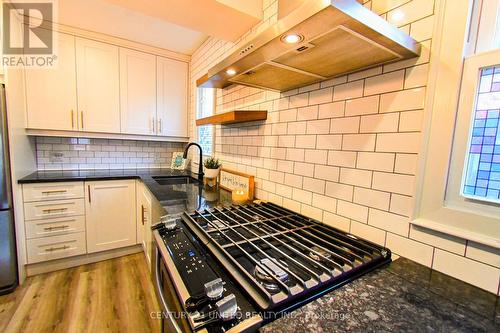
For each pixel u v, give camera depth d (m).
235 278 0.62
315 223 1.07
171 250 0.84
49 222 2.04
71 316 1.56
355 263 0.73
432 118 0.72
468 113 0.66
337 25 0.58
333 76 1.00
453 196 0.70
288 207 1.30
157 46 2.55
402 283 0.66
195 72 2.67
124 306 1.67
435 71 0.71
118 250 2.41
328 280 0.63
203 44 2.41
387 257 0.79
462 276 0.68
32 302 1.68
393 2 0.81
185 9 1.34
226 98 1.97
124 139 2.73
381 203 0.86
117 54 2.41
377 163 0.87
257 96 1.56
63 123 2.19
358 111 0.92
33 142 2.27
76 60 2.21
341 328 0.49
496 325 0.51
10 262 1.78
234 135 1.85
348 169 0.97
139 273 2.10
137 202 2.45
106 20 2.01
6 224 1.75
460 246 0.68
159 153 3.04
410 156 0.77
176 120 2.82
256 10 1.41
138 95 2.56
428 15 0.72
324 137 1.07
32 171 2.24
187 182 2.37
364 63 0.83
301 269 0.69
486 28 0.65
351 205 0.96
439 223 0.72
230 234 0.92
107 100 2.39
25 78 2.01
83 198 2.18
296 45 0.69
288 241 0.88
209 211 1.19
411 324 0.51
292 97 1.25
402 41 0.67
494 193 0.63
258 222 1.04
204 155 2.52
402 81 0.78
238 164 1.79
